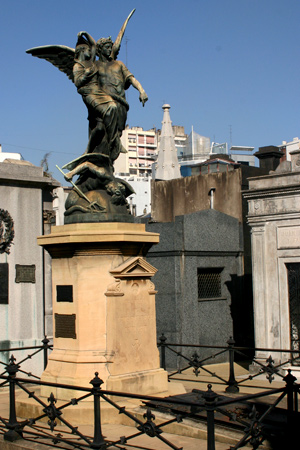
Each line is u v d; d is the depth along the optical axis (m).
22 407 8.83
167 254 14.49
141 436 7.72
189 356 14.34
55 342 9.05
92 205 8.99
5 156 28.55
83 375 8.50
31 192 12.70
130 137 87.81
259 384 11.90
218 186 20.33
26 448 7.20
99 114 9.20
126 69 9.59
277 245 12.84
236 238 16.08
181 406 8.14
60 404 8.40
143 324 8.98
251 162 40.22
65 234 8.66
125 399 8.50
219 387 11.58
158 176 27.34
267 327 12.91
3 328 12.09
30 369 12.26
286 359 12.62
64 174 9.02
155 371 8.98
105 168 9.32
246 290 16.33
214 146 44.47
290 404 6.82
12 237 12.27
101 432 7.15
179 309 14.31
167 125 27.84
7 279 12.18
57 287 9.04
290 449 6.77
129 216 9.19
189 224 14.68
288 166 12.94
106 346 8.64
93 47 9.40
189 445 7.36
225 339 15.45
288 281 12.81
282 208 12.73
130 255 8.93
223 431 7.48
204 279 15.37
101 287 8.72
